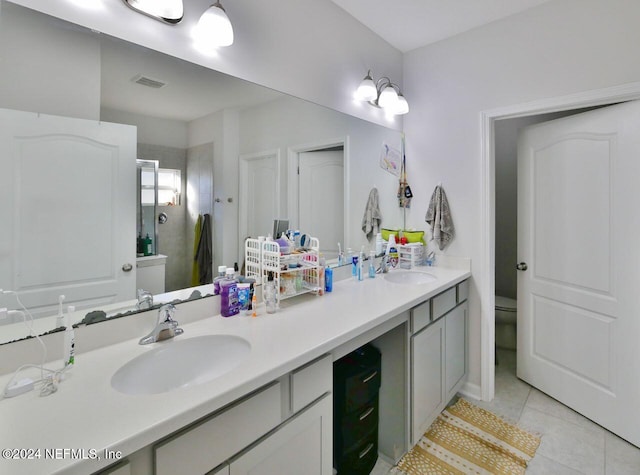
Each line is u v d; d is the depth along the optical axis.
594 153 1.97
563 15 1.89
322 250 1.99
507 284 3.29
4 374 0.91
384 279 2.10
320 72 1.88
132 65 1.18
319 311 1.41
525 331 2.44
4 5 0.93
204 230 1.43
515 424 1.97
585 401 2.02
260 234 1.65
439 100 2.40
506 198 3.26
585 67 1.83
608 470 1.60
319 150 1.92
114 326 1.11
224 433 0.83
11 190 0.96
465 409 2.14
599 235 1.95
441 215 2.36
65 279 1.06
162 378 1.06
